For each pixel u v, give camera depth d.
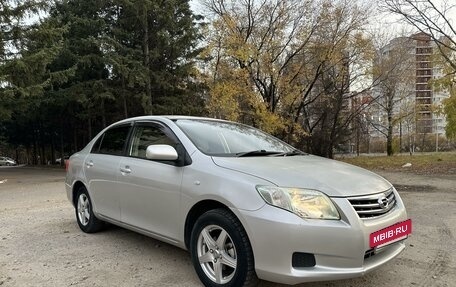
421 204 8.41
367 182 3.66
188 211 3.90
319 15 21.81
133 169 4.69
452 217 7.01
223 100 20.30
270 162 3.90
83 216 5.98
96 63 21.31
